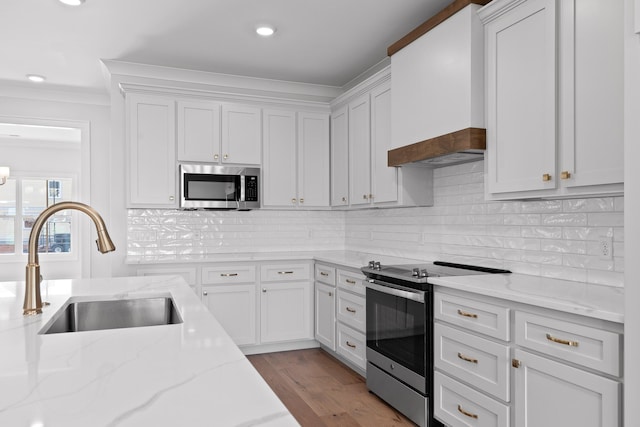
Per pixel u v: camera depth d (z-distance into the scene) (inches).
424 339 97.0
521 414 74.3
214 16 121.2
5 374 36.6
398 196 130.8
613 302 66.5
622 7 67.8
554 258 94.8
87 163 187.9
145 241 163.9
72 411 29.5
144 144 152.6
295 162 172.2
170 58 152.1
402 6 116.0
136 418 28.4
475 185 117.7
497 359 79.1
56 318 62.5
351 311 135.3
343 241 193.2
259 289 157.1
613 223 83.0
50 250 306.2
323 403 117.3
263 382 34.9
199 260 149.3
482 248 115.1
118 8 116.0
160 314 78.8
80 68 160.2
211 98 160.4
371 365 120.7
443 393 93.3
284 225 183.8
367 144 147.2
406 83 117.9
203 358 40.9
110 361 40.0
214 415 28.9
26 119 180.1
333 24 126.3
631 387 55.2
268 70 164.6
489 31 94.3
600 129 71.1
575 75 75.4
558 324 67.9
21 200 299.7
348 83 180.1
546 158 80.5
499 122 91.4
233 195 161.5
